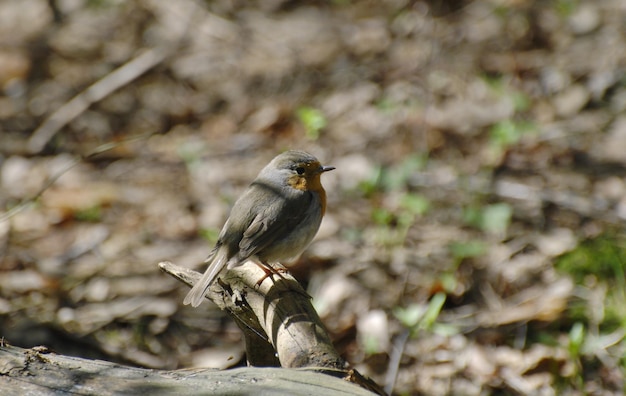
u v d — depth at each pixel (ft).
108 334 35.14
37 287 37.96
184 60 56.75
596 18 53.52
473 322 33.91
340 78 52.54
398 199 41.06
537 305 34.14
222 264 24.36
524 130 43.96
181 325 35.32
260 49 57.21
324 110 49.60
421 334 33.27
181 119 51.62
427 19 55.72
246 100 52.44
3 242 41.57
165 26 60.34
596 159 42.80
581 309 33.53
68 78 56.34
